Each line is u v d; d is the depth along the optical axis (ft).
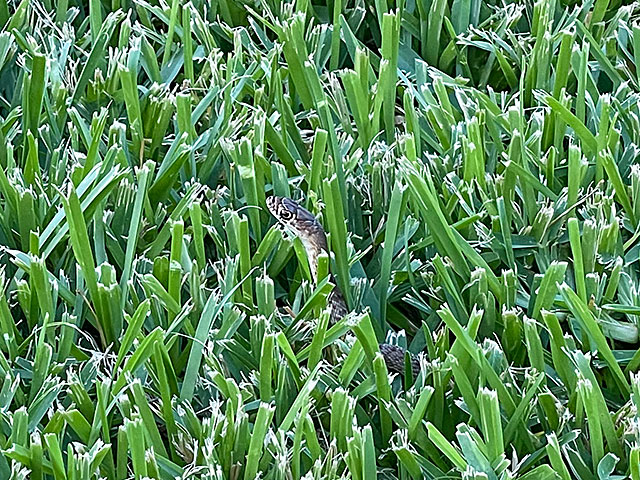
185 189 2.09
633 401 1.77
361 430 1.79
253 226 2.02
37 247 1.88
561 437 1.78
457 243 1.90
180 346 1.91
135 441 1.66
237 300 1.93
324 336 1.81
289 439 1.77
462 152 2.10
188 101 2.12
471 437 1.69
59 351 1.84
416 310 2.03
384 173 2.06
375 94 2.19
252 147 2.13
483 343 1.83
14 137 2.19
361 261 2.06
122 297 1.87
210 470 1.68
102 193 1.93
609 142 2.11
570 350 1.86
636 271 2.03
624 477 1.69
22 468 1.71
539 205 2.09
